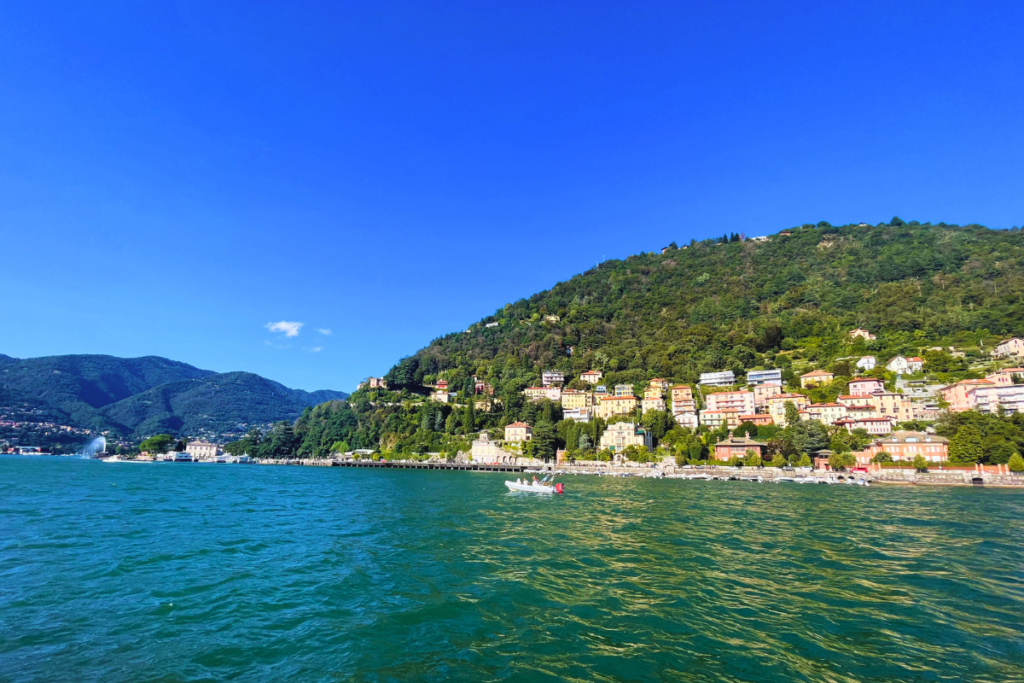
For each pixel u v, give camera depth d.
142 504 66.69
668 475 154.62
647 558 38.28
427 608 27.08
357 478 142.50
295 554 39.34
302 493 90.69
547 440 198.00
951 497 89.12
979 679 19.23
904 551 40.78
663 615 25.97
